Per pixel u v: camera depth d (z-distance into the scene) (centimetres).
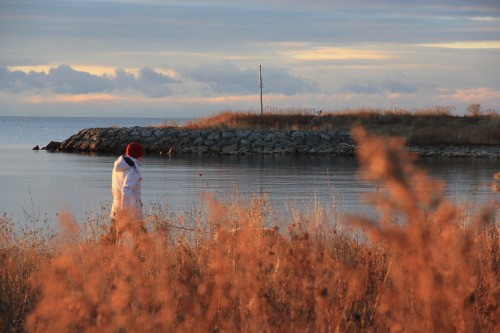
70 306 1079
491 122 16188
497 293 1185
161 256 1485
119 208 2277
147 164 10669
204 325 1091
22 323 1272
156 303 1214
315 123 17750
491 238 1536
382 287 1239
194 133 15888
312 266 1242
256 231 1664
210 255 1545
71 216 1814
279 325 1080
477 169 9375
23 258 1700
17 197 5653
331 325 1076
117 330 1060
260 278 1211
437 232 674
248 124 17612
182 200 5034
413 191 555
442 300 768
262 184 6819
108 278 1332
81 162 11231
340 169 9419
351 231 1931
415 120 17188
